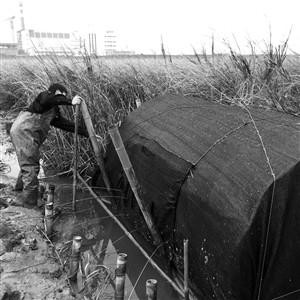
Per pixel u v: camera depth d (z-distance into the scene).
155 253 3.83
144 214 3.72
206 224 2.89
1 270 3.43
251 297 2.70
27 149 4.78
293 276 2.76
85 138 6.23
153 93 6.38
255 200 2.54
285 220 2.61
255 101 4.77
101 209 5.02
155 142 3.89
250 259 2.58
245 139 3.09
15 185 5.41
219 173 2.95
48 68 7.18
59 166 6.46
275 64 4.97
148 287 2.76
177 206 3.34
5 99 10.45
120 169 4.67
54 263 3.64
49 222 4.20
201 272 3.00
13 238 3.97
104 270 3.62
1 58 15.09
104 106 6.30
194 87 5.95
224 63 5.93
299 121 3.20
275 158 2.71
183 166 3.31
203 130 3.54
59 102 4.72
